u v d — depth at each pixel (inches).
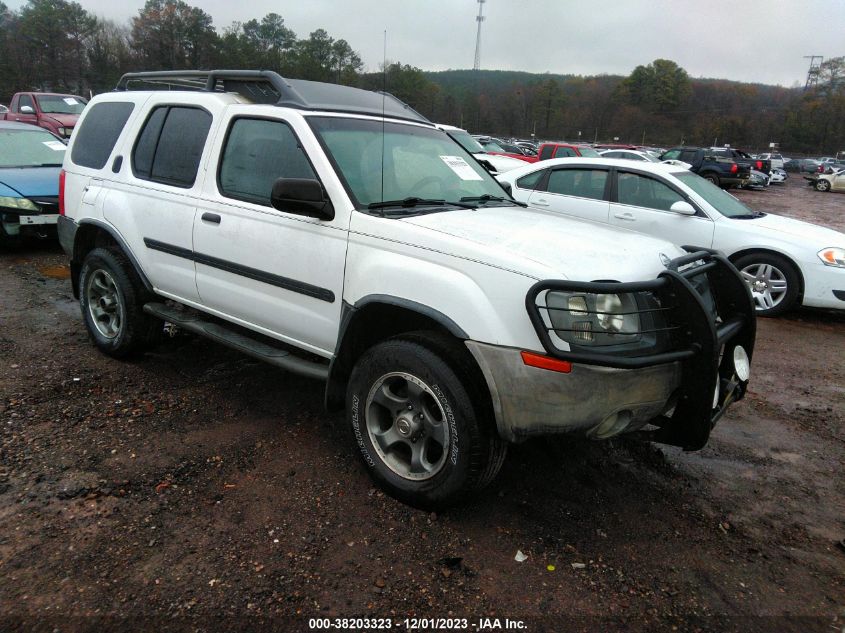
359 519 116.0
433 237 113.4
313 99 147.4
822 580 107.1
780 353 236.5
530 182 325.7
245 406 161.2
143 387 169.2
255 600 94.7
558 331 100.6
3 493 117.4
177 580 97.7
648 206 293.7
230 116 151.6
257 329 149.3
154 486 123.2
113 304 185.0
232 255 146.3
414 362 112.5
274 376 181.3
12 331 208.4
